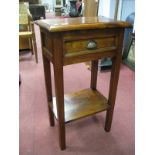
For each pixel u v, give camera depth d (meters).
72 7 5.28
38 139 1.23
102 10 2.10
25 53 2.87
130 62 2.30
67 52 0.83
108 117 1.23
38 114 1.46
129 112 1.49
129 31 2.25
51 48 0.83
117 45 0.94
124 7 2.16
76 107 1.16
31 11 5.36
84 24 0.79
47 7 7.40
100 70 2.18
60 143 1.13
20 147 1.16
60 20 0.91
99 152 1.14
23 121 1.38
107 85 1.89
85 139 1.24
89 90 1.36
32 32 2.37
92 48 0.88
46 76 1.11
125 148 1.17
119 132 1.30
